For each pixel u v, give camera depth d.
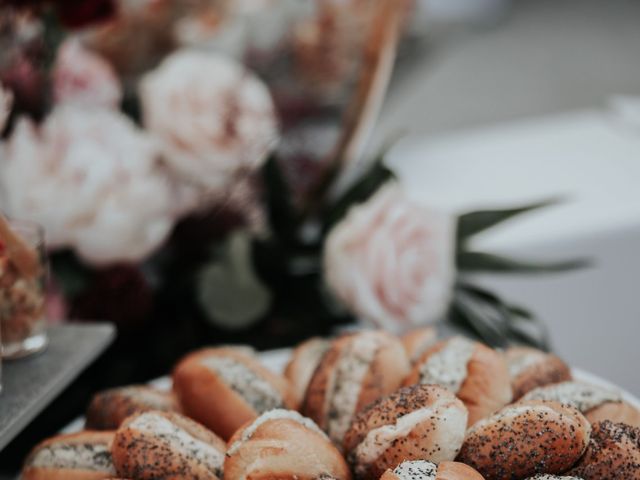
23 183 0.91
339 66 1.31
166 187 0.97
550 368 0.80
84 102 0.97
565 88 3.25
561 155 1.45
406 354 0.81
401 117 2.63
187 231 1.02
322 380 0.78
